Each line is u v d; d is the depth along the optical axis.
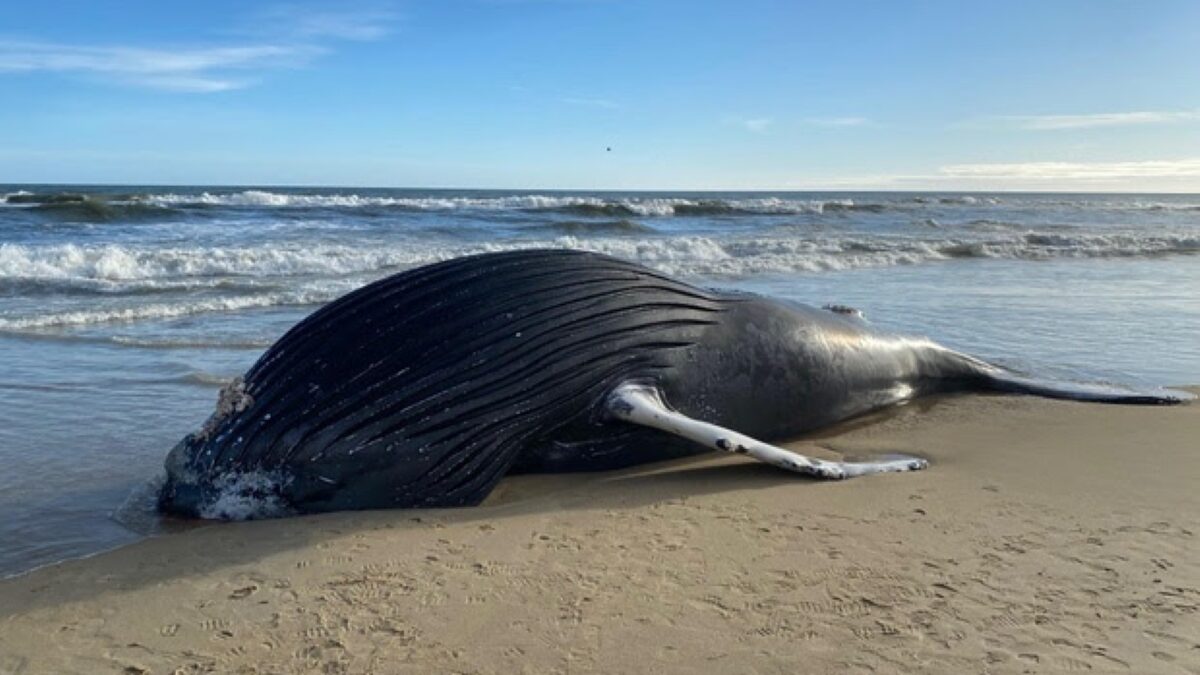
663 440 5.65
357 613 3.66
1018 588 3.81
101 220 26.33
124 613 3.71
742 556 4.18
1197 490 5.11
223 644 3.45
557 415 5.17
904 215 41.81
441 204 35.94
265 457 4.71
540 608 3.68
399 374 4.75
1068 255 22.91
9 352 9.26
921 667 3.22
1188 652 3.30
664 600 3.74
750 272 17.73
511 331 4.98
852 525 4.57
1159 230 32.31
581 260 5.38
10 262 15.66
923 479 5.36
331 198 37.88
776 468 5.60
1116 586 3.83
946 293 14.43
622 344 5.35
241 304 12.68
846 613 3.61
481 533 4.50
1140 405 7.26
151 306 12.30
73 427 6.61
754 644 3.38
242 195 36.50
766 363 6.07
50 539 4.61
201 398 7.50
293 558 4.21
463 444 4.88
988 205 62.06
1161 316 12.22
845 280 16.27
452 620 3.59
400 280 5.03
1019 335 10.70
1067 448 6.02
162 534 4.64
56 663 3.34
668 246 21.39
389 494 4.83
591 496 5.09
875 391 6.94
